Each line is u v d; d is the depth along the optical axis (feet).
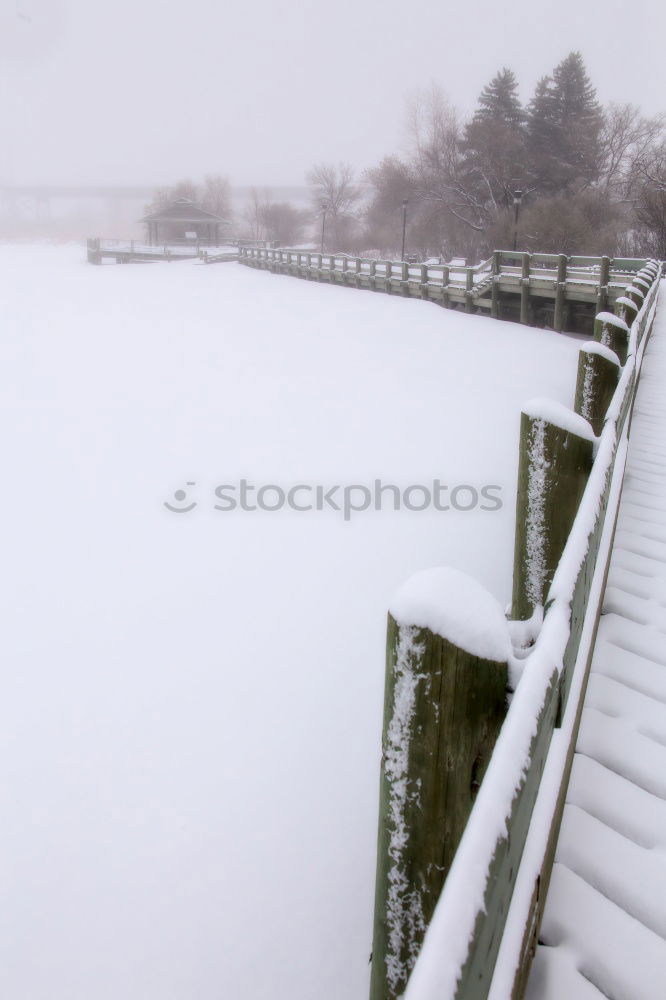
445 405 30.96
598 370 10.08
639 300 28.02
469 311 56.54
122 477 25.44
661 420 19.04
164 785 10.82
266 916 8.49
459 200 145.89
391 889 4.25
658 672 7.85
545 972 4.75
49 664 14.32
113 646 14.89
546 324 49.83
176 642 14.93
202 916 8.55
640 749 6.71
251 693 12.96
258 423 30.73
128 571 18.37
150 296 81.87
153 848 9.65
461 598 3.66
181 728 12.14
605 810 6.05
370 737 11.57
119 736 12.03
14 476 25.89
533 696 3.42
